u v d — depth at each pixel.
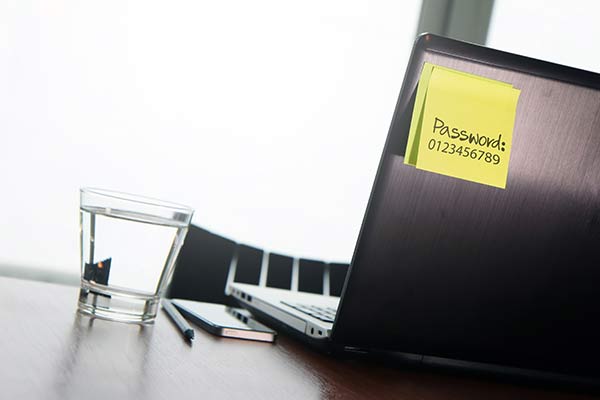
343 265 1.71
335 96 2.68
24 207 2.23
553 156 0.66
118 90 2.35
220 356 0.63
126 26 2.35
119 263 0.70
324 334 0.70
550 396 0.74
